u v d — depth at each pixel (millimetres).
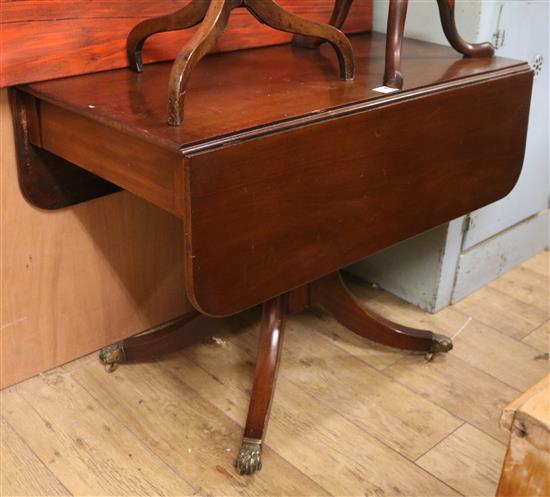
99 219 1527
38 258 1465
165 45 1398
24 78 1234
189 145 981
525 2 1685
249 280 1127
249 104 1150
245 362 1638
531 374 1634
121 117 1077
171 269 1714
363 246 1281
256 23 1534
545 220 2129
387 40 1269
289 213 1138
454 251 1822
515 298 1939
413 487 1312
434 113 1303
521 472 683
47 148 1292
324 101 1173
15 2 1186
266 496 1287
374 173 1242
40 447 1377
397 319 1837
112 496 1277
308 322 1787
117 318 1659
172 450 1381
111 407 1484
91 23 1283
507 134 1480
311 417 1473
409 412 1498
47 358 1570
